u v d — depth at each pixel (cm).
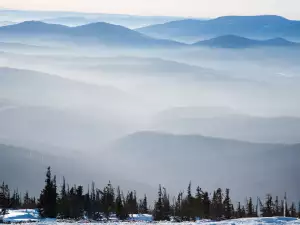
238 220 18238
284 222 17450
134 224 18462
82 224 18588
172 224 17938
